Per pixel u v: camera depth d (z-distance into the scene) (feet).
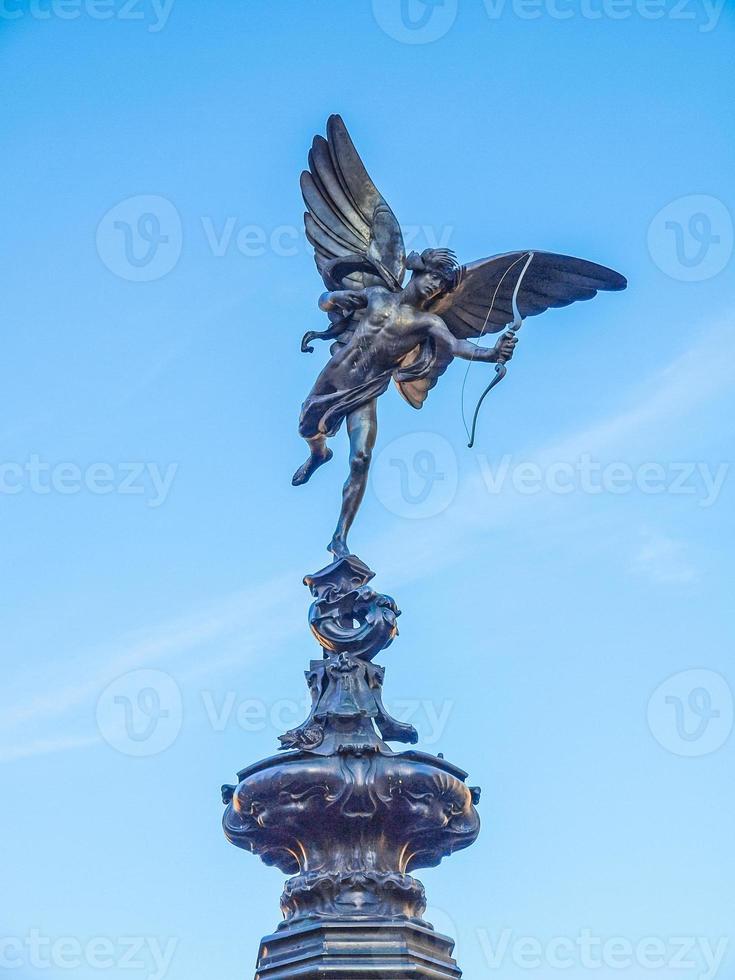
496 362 72.59
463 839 68.69
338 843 67.72
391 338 74.54
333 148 77.10
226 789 69.41
